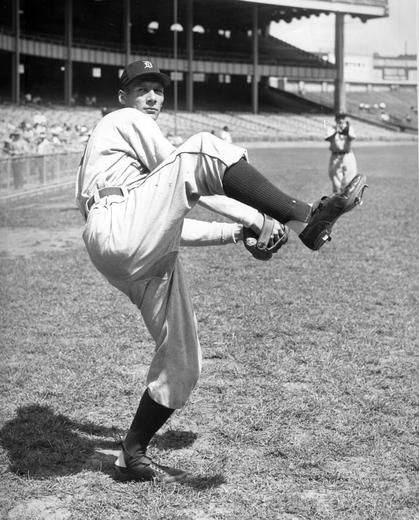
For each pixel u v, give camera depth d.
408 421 4.46
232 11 87.81
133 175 3.44
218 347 6.13
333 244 12.04
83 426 4.40
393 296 8.09
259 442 4.17
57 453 3.98
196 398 4.92
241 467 3.84
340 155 18.09
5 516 3.32
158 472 3.71
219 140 3.15
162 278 3.46
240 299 7.94
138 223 3.20
